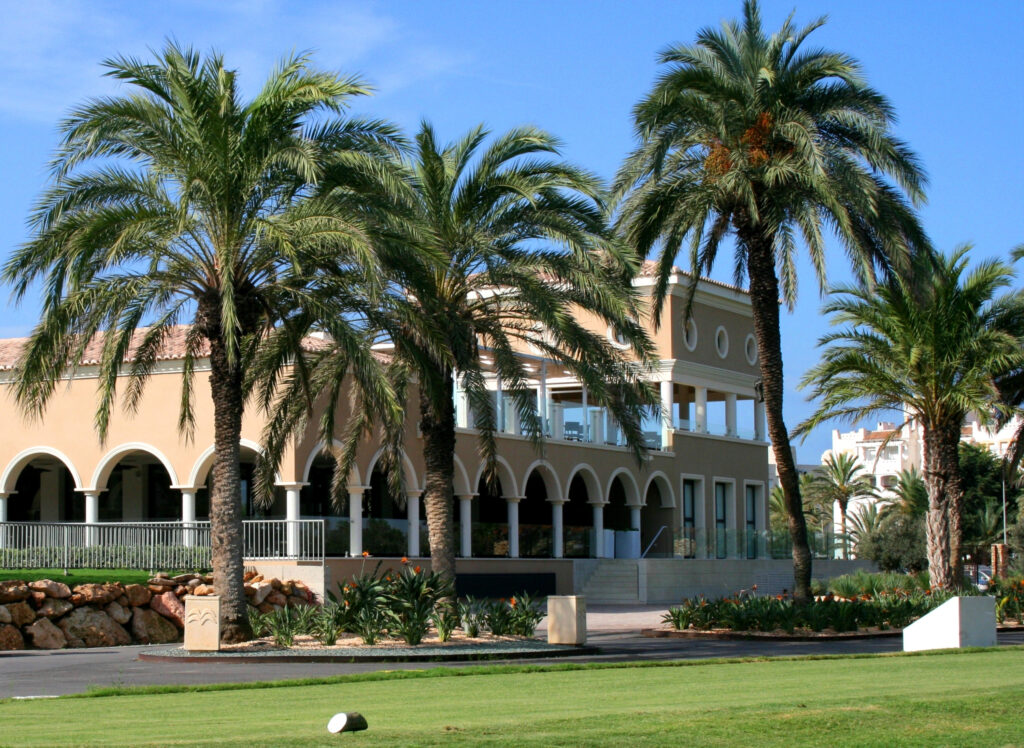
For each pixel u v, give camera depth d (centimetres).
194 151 2111
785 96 2728
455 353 2477
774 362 2786
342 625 2234
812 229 2548
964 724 952
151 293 2228
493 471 2794
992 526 7625
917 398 3238
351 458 2964
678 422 5122
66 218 2064
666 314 4962
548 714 1019
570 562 4372
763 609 2695
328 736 860
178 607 2644
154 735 894
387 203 2162
